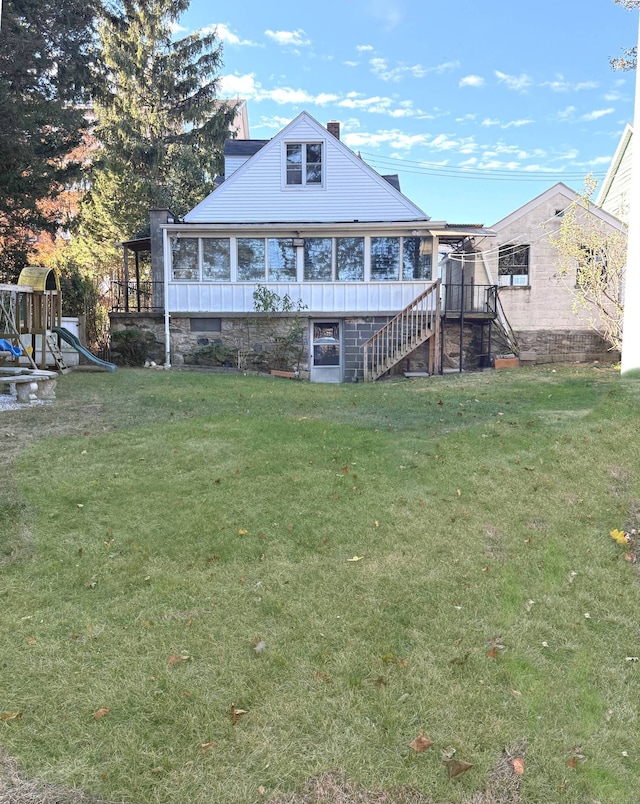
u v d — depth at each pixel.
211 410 8.38
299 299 15.66
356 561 3.98
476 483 5.34
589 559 4.09
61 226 18.39
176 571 3.81
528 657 3.01
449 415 8.10
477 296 17.08
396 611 3.40
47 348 12.34
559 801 2.20
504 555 4.10
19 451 5.99
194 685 2.74
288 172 16.11
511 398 9.27
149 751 2.37
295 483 5.30
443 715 2.59
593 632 3.27
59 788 2.20
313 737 2.46
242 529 4.40
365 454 6.16
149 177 28.14
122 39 28.34
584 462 5.81
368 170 16.00
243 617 3.30
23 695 2.65
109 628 3.18
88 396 9.27
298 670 2.86
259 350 15.67
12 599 3.43
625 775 2.32
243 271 15.66
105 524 4.44
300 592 3.58
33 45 16.70
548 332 17.03
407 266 15.68
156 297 16.19
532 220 16.92
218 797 2.17
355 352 15.80
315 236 15.55
